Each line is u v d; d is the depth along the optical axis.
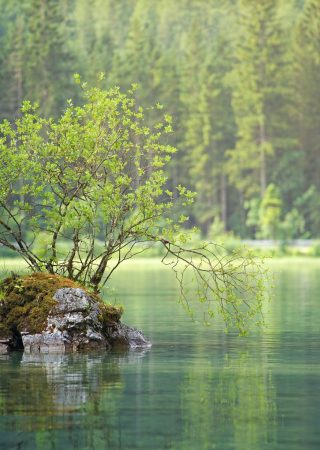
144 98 119.25
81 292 21.08
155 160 22.17
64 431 12.89
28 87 112.75
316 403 14.69
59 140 22.19
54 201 22.09
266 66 121.69
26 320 20.89
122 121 22.36
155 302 35.34
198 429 12.99
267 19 121.94
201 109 121.75
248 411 14.10
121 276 57.88
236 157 121.69
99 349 20.80
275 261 85.81
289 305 33.81
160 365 18.56
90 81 119.50
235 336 23.81
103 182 22.48
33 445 12.22
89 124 22.08
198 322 27.30
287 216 103.00
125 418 13.62
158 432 12.84
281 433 12.77
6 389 15.75
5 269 23.55
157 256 89.19
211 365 18.64
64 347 20.59
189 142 122.00
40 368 18.12
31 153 23.33
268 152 120.50
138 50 122.25
